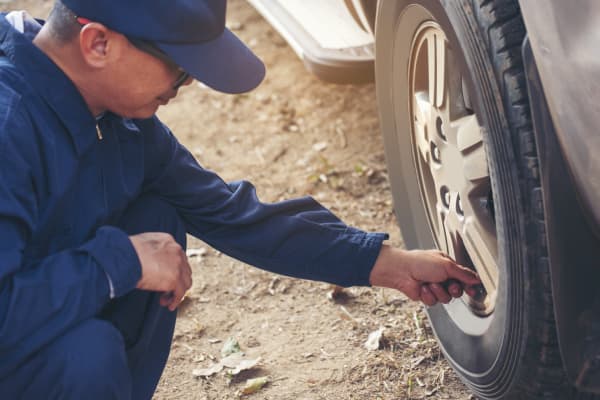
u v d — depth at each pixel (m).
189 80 2.01
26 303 1.82
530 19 1.83
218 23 1.92
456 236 2.48
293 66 5.02
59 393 1.91
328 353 2.90
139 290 2.22
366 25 3.03
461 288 2.36
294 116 4.55
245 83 1.97
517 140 1.95
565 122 1.83
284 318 3.12
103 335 1.93
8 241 1.81
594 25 1.73
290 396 2.70
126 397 2.01
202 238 2.40
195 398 2.75
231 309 3.21
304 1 3.48
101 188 2.07
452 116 2.34
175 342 3.03
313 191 3.91
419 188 2.77
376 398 2.67
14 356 1.86
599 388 2.03
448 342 2.58
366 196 3.83
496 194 2.06
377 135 4.29
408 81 2.61
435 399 2.65
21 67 1.90
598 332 2.00
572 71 1.78
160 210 2.32
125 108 1.99
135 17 1.84
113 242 1.92
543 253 1.97
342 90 4.73
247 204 2.36
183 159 2.35
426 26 2.35
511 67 1.93
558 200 1.91
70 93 1.93
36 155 1.89
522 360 2.12
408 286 2.33
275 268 2.36
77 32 1.88
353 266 2.31
